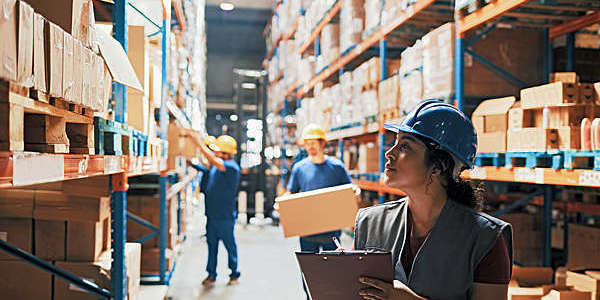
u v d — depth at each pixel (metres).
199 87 8.38
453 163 1.49
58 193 2.95
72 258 3.02
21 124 1.21
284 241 9.02
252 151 15.70
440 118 1.47
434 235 1.46
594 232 3.93
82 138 1.78
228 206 5.89
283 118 12.45
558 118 3.07
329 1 7.85
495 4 3.49
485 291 1.41
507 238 1.45
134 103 3.05
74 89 1.56
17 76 1.14
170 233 5.73
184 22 5.80
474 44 4.21
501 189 5.62
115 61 2.15
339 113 7.66
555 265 5.30
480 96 4.21
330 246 4.62
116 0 2.76
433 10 5.13
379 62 6.20
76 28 1.66
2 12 1.06
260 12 16.83
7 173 1.11
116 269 2.81
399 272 1.54
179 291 5.50
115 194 2.82
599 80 4.77
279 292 5.53
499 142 3.56
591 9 3.91
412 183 1.49
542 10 4.12
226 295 5.37
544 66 4.35
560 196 5.69
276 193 13.44
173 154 5.16
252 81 16.91
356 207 4.40
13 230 2.98
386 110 5.75
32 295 2.97
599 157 2.61
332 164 5.06
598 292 3.24
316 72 9.05
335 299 1.42
